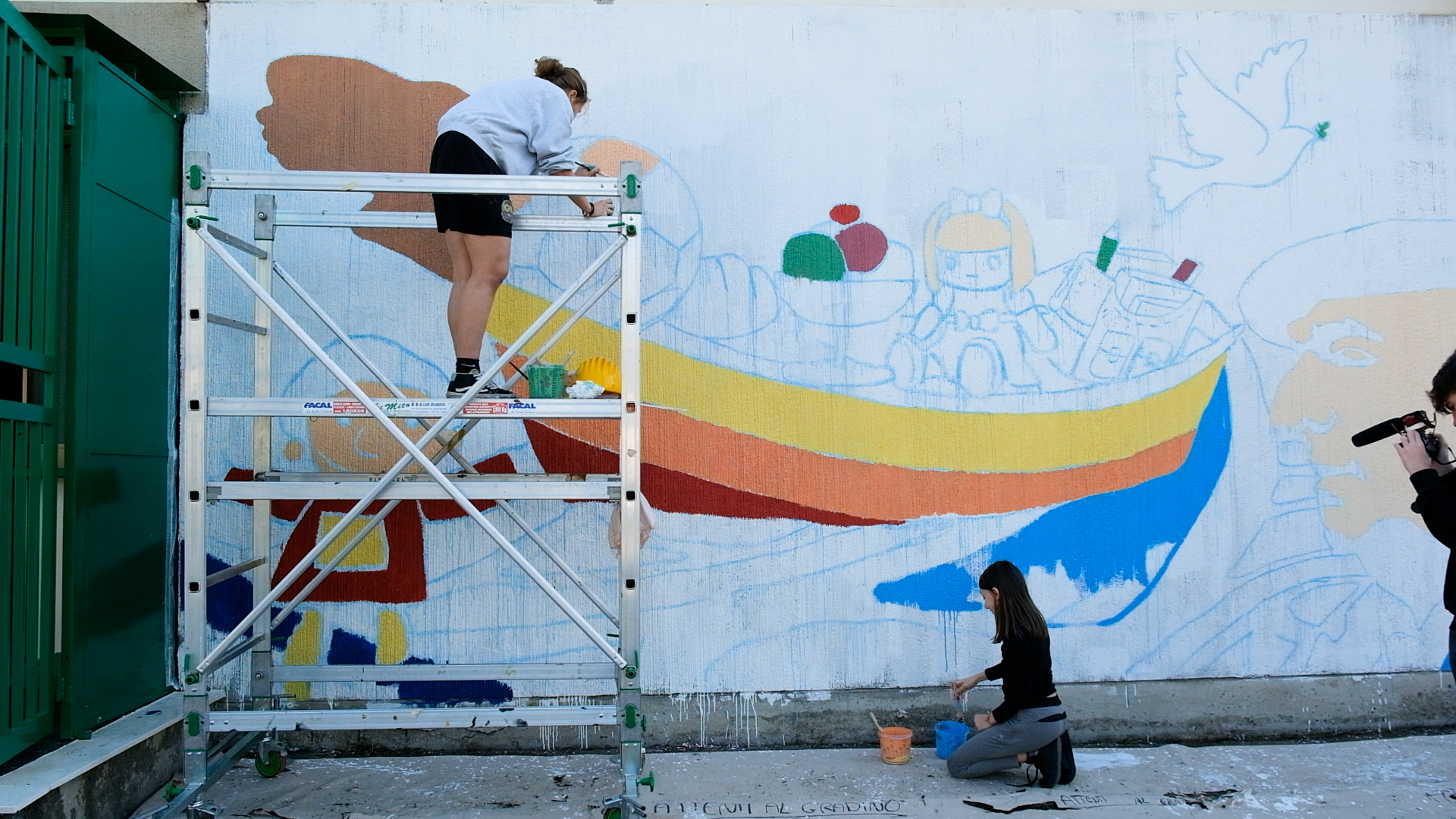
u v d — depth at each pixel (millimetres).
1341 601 3777
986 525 3701
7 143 2689
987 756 3217
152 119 3326
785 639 3648
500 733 3547
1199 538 3750
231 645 2750
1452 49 3893
